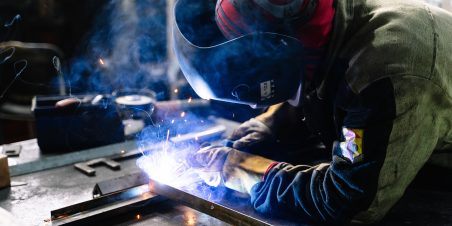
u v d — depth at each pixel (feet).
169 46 13.01
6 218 5.00
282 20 4.42
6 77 11.38
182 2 5.04
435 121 4.54
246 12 4.43
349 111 4.43
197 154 5.90
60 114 7.29
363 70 4.31
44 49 11.34
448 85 4.54
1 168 6.13
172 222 5.33
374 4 4.86
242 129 6.91
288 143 6.98
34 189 6.17
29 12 14.25
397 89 4.16
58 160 7.07
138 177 6.09
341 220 4.66
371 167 4.28
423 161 4.65
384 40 4.36
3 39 13.88
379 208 4.58
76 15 14.82
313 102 5.49
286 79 4.71
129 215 5.51
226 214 5.10
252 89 4.68
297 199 4.82
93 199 5.50
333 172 4.53
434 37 4.55
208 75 4.61
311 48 4.70
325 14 4.51
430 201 5.72
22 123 12.07
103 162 7.01
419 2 5.04
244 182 5.34
